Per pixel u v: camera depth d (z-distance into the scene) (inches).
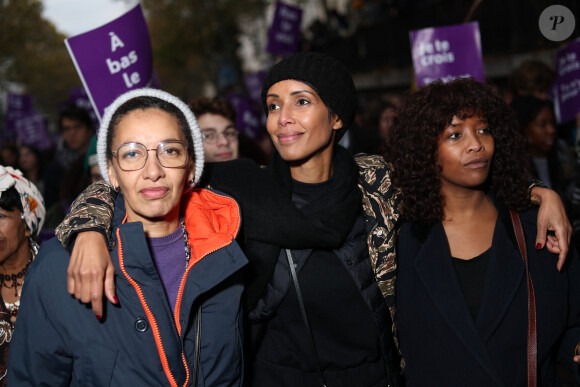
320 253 72.5
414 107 73.5
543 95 154.6
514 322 68.6
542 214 69.2
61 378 57.1
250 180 73.7
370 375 73.4
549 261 69.9
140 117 56.2
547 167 139.2
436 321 70.6
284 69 71.1
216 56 876.0
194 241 61.4
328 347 72.9
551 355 72.8
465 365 68.9
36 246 75.9
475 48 128.6
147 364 55.9
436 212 72.1
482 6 279.9
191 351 59.2
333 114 73.6
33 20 861.2
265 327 74.6
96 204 59.2
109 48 100.6
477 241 72.5
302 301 71.4
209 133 126.6
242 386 64.7
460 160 69.3
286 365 73.9
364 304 72.9
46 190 215.2
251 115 265.1
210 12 741.3
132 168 55.8
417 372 72.6
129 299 55.9
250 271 71.5
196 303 59.9
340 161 76.3
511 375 68.5
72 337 54.7
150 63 106.3
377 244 73.6
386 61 469.1
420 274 71.4
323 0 619.8
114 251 55.8
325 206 71.7
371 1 492.7
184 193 65.5
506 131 72.0
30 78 1061.1
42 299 55.1
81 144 206.8
